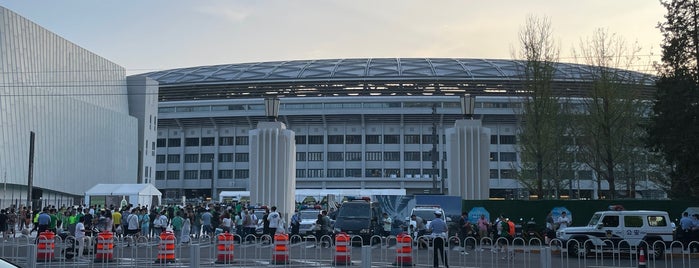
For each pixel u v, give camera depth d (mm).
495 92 103812
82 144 81562
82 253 22922
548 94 41375
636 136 42000
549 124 41031
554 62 42312
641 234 26156
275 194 45594
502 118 101750
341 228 33062
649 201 34000
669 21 35125
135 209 31641
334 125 105375
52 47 77312
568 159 45594
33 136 46562
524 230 34500
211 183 102875
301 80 108562
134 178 94062
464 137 43750
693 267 22609
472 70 111562
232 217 35781
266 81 109375
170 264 21203
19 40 70375
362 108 102188
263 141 46156
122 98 95188
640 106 42844
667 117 33375
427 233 24953
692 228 27781
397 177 103312
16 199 63469
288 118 104250
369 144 104875
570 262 24016
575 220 34688
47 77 75750
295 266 20562
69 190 78250
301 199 65812
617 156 41094
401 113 101250
